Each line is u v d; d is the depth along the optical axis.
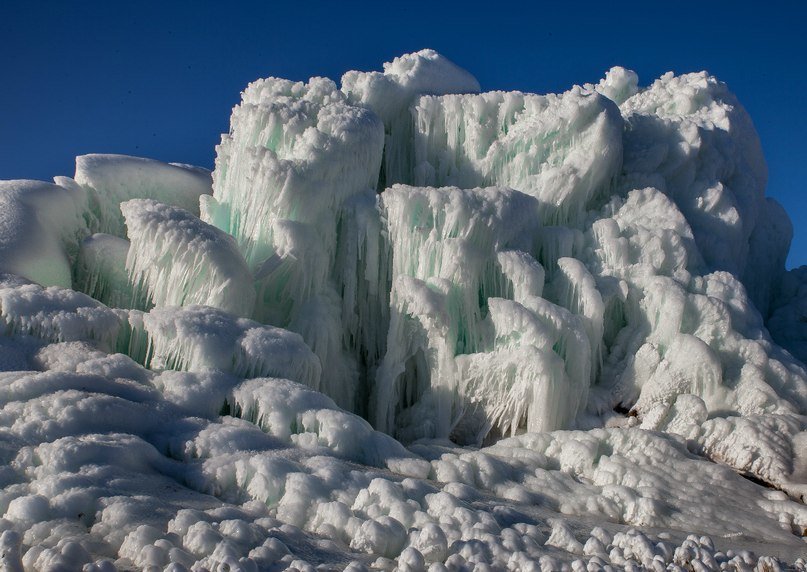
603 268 14.25
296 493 7.30
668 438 11.29
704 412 12.20
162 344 10.51
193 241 12.01
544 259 14.43
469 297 12.98
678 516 8.97
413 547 5.67
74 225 14.38
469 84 17.89
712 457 11.56
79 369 9.48
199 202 16.39
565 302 13.65
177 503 6.78
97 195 15.04
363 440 9.43
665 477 10.14
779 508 9.71
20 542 4.98
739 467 11.22
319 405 9.66
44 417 7.87
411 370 13.70
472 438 12.59
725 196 16.80
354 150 14.35
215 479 7.62
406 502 7.23
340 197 14.23
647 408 12.79
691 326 13.67
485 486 9.18
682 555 6.24
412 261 13.39
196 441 8.32
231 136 15.30
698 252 15.28
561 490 9.42
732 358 13.38
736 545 8.18
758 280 19.06
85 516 6.17
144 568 4.93
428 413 12.88
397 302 13.02
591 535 7.02
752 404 12.62
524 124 15.73
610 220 14.63
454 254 12.91
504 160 15.83
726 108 18.88
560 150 15.66
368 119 14.82
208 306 11.45
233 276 12.04
